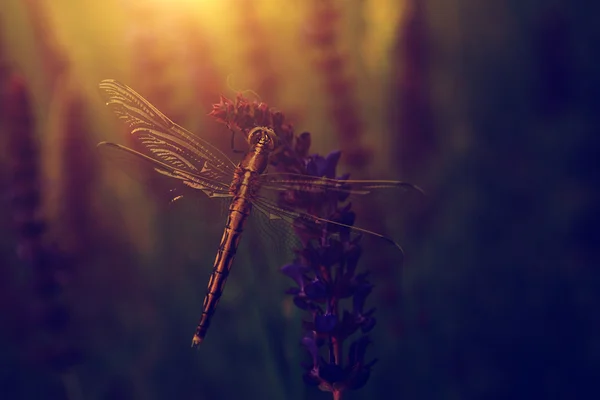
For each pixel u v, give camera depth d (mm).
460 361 562
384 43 559
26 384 565
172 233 556
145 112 497
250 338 540
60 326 536
